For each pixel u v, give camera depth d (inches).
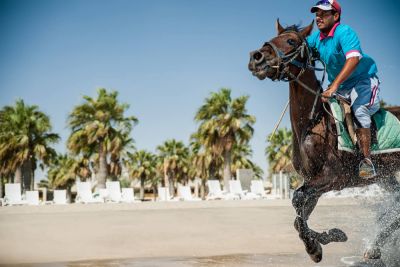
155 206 826.2
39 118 1769.2
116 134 1696.6
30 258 297.6
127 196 1109.7
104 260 289.7
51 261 286.4
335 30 227.0
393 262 269.1
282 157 2305.6
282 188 1173.1
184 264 273.3
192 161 2372.0
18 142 1692.9
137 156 2960.1
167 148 2797.7
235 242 365.7
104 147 1684.3
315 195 224.8
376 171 236.8
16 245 353.4
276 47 213.2
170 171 2795.3
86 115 1699.1
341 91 232.1
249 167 2429.9
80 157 2388.0
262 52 211.5
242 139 1717.5
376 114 237.6
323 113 226.1
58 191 1102.4
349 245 343.3
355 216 506.6
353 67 217.6
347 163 226.4
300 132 228.4
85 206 789.2
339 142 221.0
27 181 1734.7
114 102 1696.6
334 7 227.0
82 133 1667.1
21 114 1739.7
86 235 410.9
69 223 515.5
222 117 1691.7
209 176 2166.6
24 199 1076.5
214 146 1723.7
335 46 226.1
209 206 827.4
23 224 504.4
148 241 373.7
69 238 391.9
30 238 390.0
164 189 1663.4
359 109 226.4
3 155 1708.9
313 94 225.0
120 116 1706.4
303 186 227.0
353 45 220.1
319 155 221.9
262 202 875.4
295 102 227.8
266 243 361.4
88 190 1072.2
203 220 544.1
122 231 436.1
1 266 268.4
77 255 310.5
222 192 1222.3
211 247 342.3
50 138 1770.4
